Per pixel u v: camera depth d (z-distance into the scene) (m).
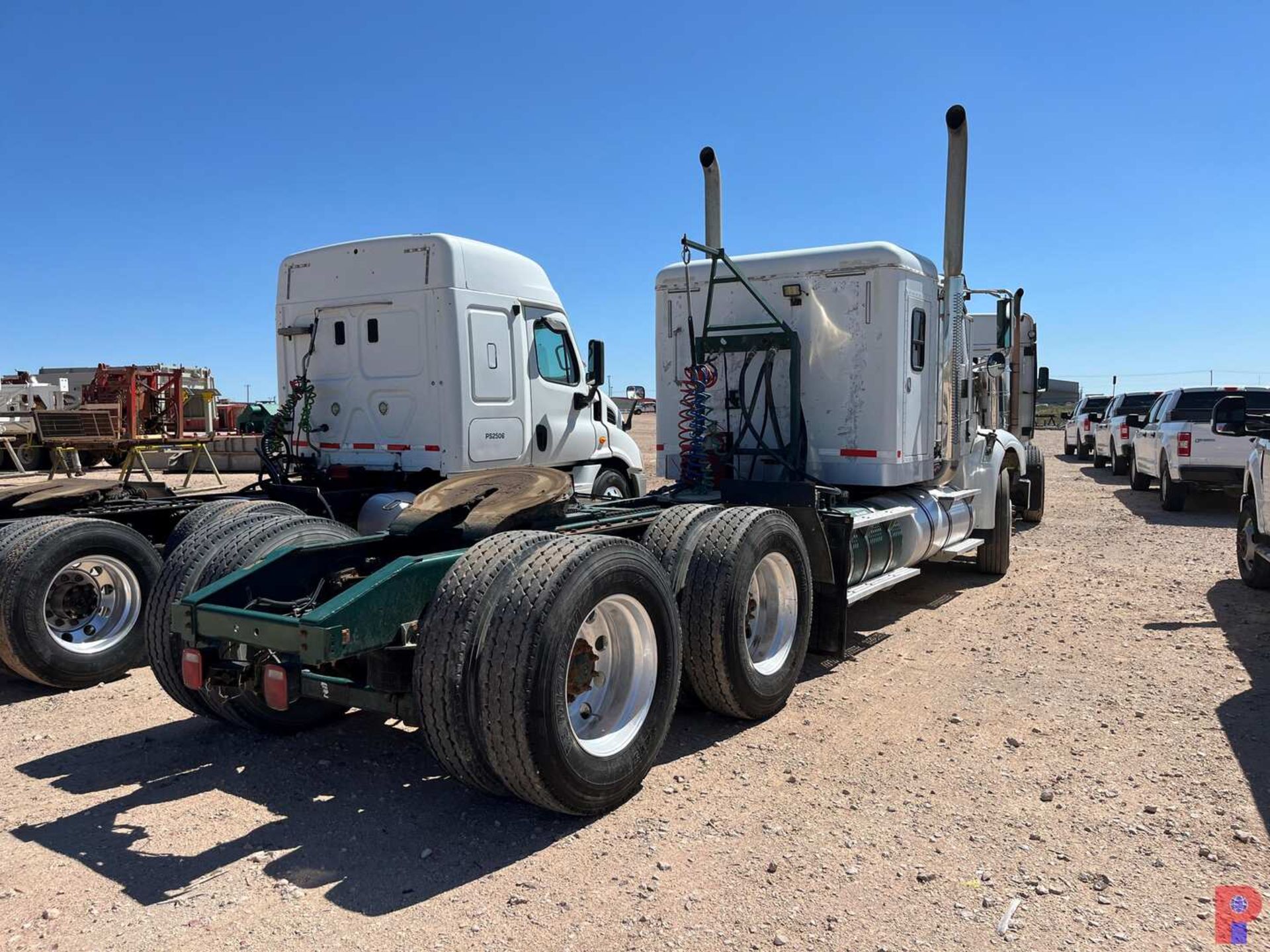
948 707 5.25
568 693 3.88
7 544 5.55
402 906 3.20
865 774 4.32
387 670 3.69
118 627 6.00
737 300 7.23
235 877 3.41
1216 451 13.30
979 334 12.17
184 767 4.49
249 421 9.59
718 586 4.71
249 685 3.81
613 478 10.27
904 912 3.13
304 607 4.21
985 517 8.66
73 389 29.31
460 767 3.65
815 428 6.97
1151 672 5.82
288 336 8.76
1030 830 3.71
